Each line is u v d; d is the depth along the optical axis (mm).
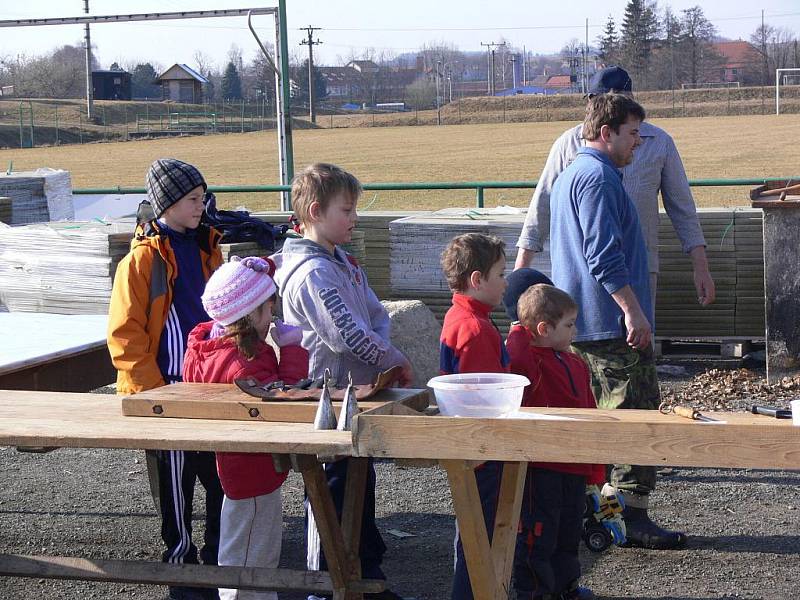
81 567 3672
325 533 3354
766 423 2617
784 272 7625
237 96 140875
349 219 3785
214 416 3125
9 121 75312
